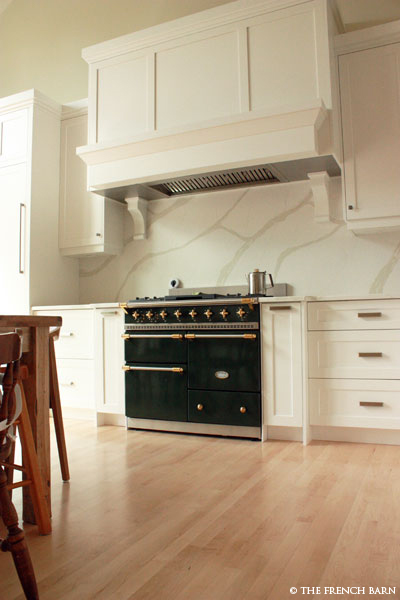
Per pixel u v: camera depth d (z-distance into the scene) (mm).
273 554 1498
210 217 3865
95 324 3541
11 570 1445
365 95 3146
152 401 3309
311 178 3309
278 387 2979
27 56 4867
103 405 3494
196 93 3314
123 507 1922
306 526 1706
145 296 4078
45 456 1808
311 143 2904
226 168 3197
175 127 3186
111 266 4234
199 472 2375
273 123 2963
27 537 1656
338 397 2900
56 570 1422
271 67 3115
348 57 3191
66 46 4688
